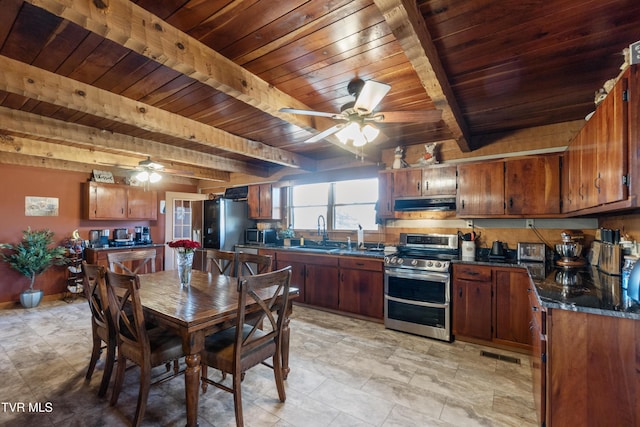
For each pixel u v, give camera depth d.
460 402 2.18
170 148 4.10
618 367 1.46
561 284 2.06
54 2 1.20
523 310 2.97
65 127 3.05
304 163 4.82
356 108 2.08
